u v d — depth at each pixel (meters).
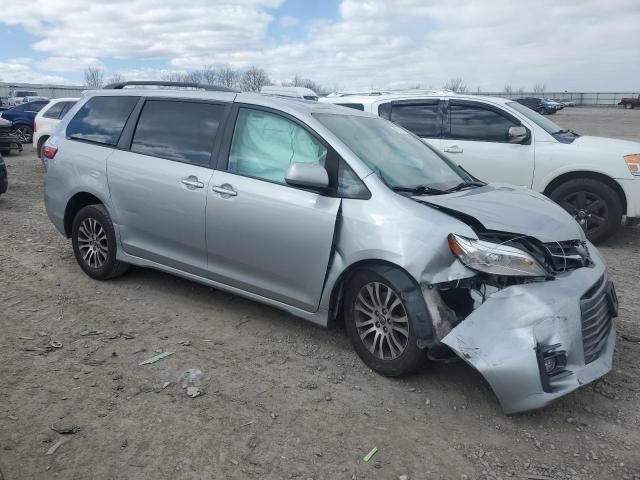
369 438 3.17
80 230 5.51
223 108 4.63
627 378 3.84
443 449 3.09
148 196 4.83
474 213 3.67
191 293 5.27
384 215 3.67
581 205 7.40
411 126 8.31
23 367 3.81
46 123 14.61
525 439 3.19
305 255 3.97
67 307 4.88
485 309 3.31
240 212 4.25
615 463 2.99
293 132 4.21
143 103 5.16
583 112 59.53
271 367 3.93
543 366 3.11
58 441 3.03
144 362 3.94
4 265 6.02
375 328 3.80
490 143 7.81
